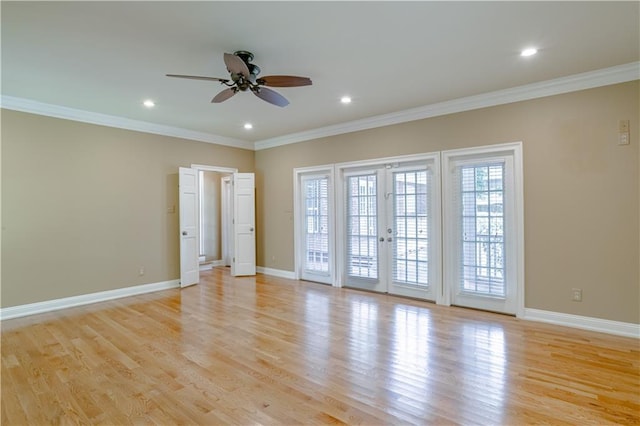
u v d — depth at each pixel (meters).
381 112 4.97
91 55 3.10
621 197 3.47
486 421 2.12
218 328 3.81
